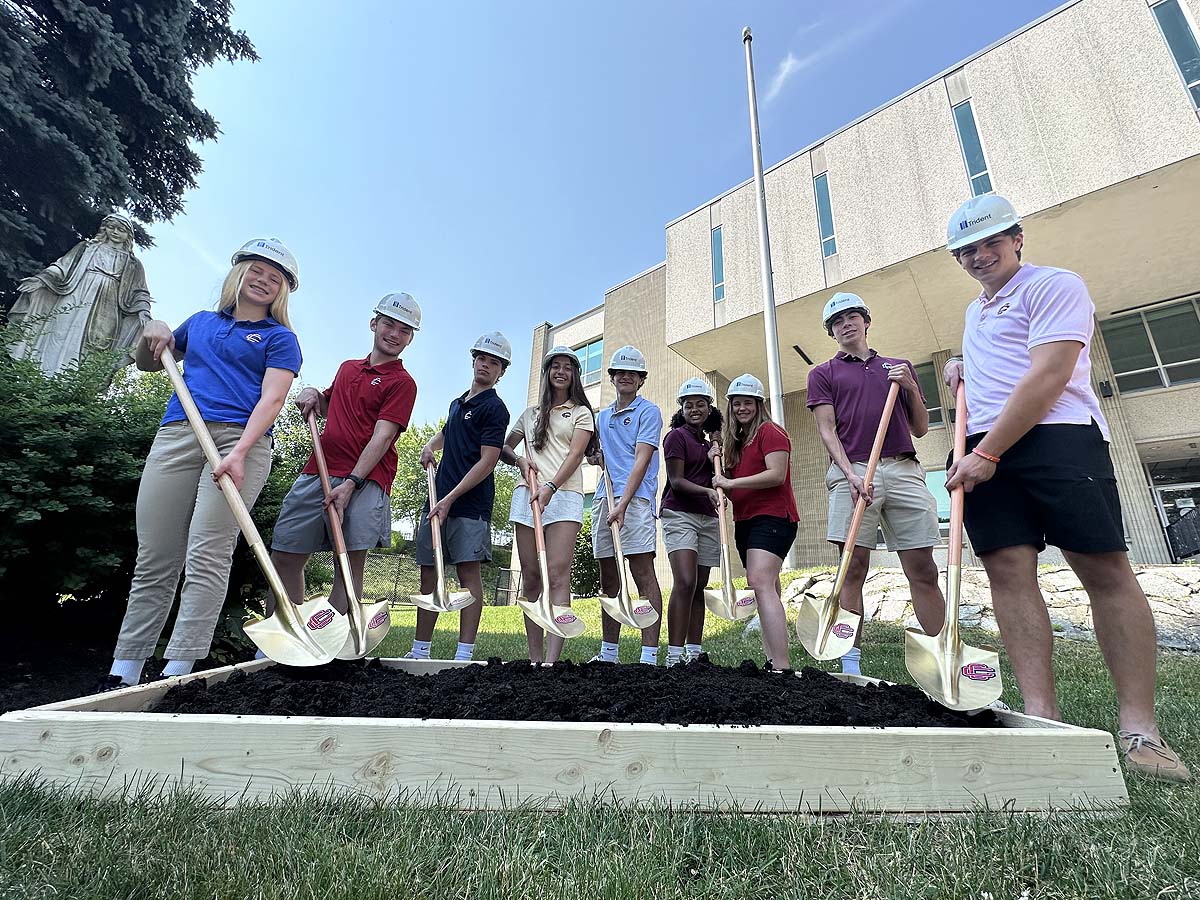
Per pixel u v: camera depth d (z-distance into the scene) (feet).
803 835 3.60
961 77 28.35
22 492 7.95
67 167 24.26
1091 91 24.72
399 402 8.79
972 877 3.10
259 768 3.93
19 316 14.99
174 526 6.51
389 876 2.97
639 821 3.64
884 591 22.58
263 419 6.63
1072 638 17.74
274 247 7.55
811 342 37.52
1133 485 30.76
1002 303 5.98
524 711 4.86
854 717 4.92
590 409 10.28
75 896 2.76
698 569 10.78
